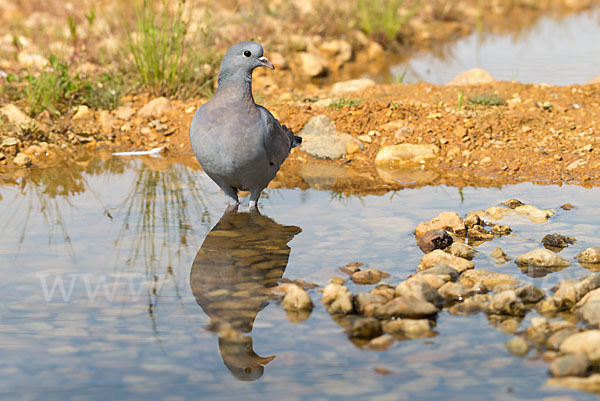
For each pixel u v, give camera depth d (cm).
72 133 1502
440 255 901
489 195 1178
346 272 883
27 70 1722
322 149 1416
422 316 766
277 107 1560
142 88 1716
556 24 2808
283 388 627
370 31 2411
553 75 1938
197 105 1622
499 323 755
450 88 1705
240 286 845
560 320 756
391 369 660
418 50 2416
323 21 2378
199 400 608
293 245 970
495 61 2170
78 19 2159
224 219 1073
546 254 898
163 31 1680
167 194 1189
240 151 1038
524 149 1371
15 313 766
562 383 628
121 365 664
